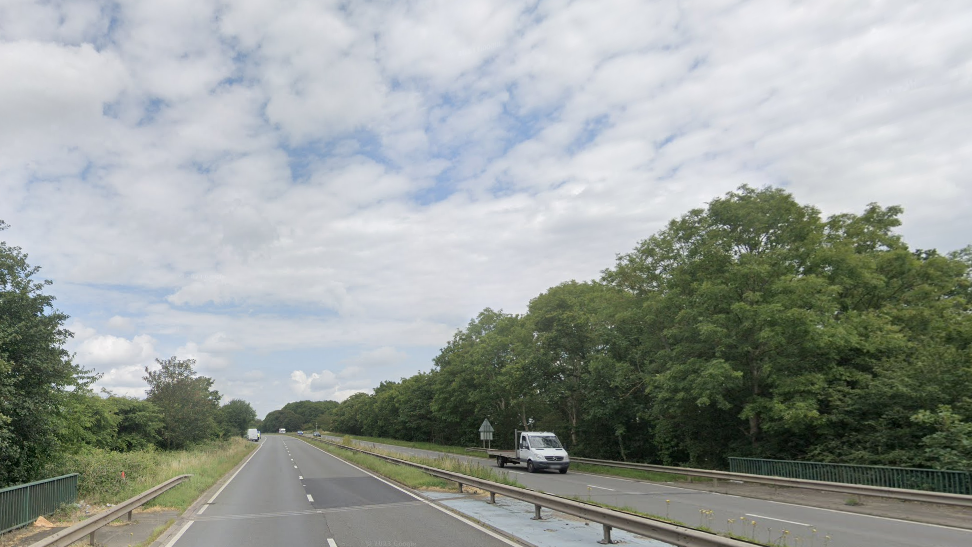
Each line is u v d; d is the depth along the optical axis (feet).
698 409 94.89
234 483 82.38
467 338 225.35
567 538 34.17
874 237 93.76
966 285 89.86
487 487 52.21
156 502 54.39
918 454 59.57
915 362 65.57
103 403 104.83
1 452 47.55
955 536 36.47
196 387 154.30
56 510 45.80
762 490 67.15
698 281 93.50
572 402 138.82
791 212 85.56
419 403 269.64
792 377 75.15
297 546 34.60
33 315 52.47
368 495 62.44
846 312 82.33
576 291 145.89
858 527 40.01
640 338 115.65
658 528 27.84
